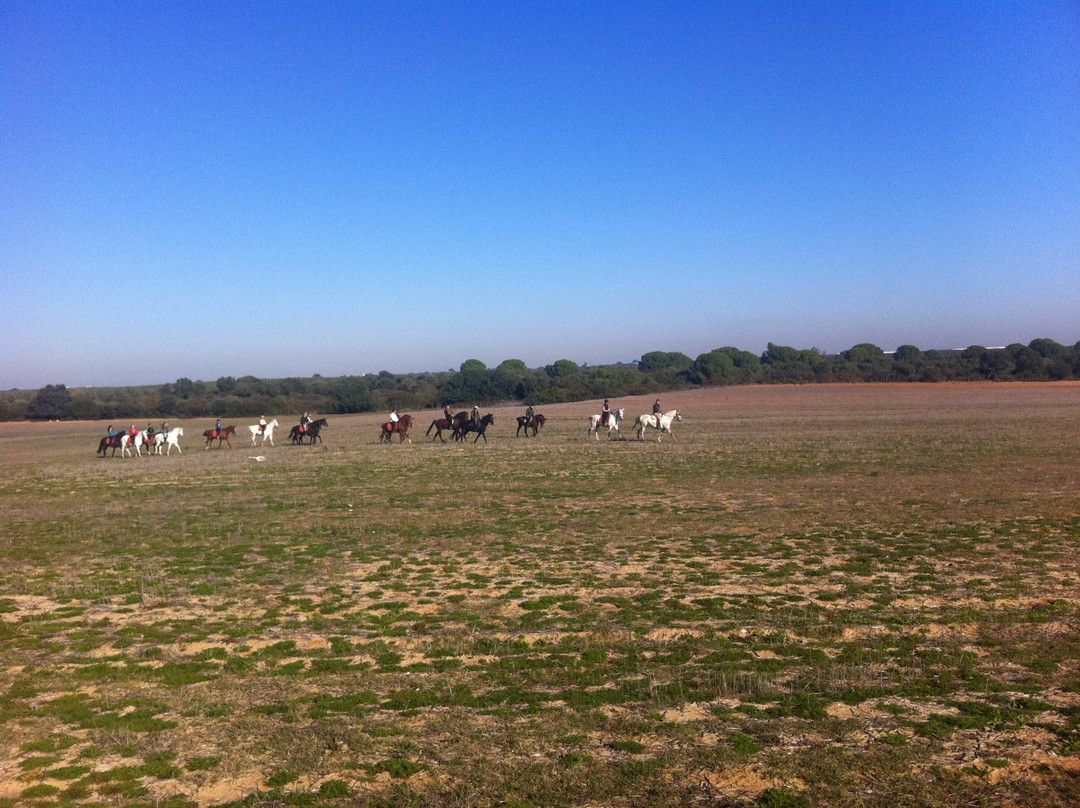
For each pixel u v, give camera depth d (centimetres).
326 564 1505
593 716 764
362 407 9831
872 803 591
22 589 1359
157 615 1184
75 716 794
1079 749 670
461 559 1520
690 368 13262
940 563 1373
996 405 6700
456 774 653
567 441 4391
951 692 808
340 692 854
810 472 2719
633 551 1548
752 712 765
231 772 665
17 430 8444
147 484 2941
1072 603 1105
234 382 13138
